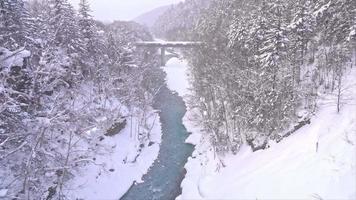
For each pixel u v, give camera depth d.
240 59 48.94
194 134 49.59
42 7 57.66
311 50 47.75
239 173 33.88
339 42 42.50
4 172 28.75
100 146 40.19
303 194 25.03
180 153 45.06
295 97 37.38
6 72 25.84
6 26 35.78
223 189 32.09
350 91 35.69
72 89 43.66
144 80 63.56
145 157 43.41
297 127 35.56
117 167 39.09
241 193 29.61
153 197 35.41
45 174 30.67
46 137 33.06
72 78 44.28
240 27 48.50
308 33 43.00
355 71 39.25
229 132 43.41
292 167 29.05
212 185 34.25
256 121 37.44
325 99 36.72
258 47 44.22
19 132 26.83
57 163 31.78
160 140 48.97
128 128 48.75
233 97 43.00
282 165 30.39
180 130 52.59
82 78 50.38
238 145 40.25
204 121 45.41
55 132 35.78
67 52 46.16
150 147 46.31
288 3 49.56
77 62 47.38
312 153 29.38
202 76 54.00
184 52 100.25
